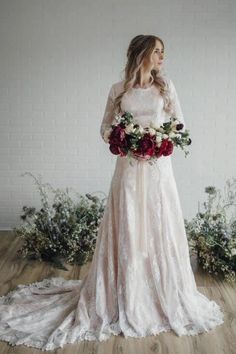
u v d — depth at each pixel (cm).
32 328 287
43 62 469
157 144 274
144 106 285
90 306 295
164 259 294
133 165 291
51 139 484
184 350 268
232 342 277
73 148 486
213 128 478
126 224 289
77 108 477
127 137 273
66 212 424
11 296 333
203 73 468
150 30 461
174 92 297
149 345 272
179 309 293
